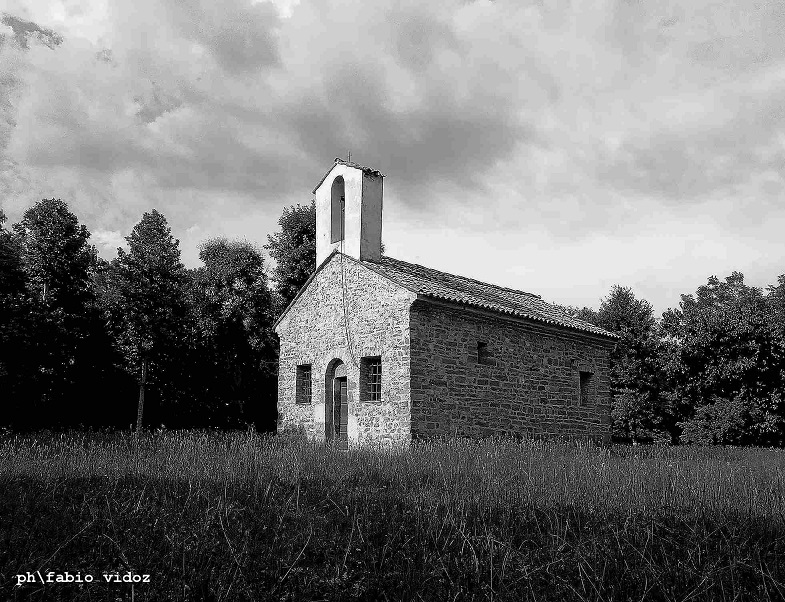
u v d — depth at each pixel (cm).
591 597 613
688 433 3238
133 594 577
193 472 1271
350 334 2064
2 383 2273
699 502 1050
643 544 790
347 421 2080
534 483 1228
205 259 3180
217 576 654
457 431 1955
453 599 616
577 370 2412
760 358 3234
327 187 2275
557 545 786
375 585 648
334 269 2155
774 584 629
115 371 2569
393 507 990
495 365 2103
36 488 1105
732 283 4212
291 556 729
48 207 2642
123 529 810
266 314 3145
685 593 628
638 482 1212
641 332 4066
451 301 1941
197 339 2869
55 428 2222
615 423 3769
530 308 2412
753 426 3156
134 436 1814
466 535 802
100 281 2775
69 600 600
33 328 2345
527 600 606
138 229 2648
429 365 1919
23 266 2522
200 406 2864
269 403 3128
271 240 3347
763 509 1038
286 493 1107
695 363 3466
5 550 703
